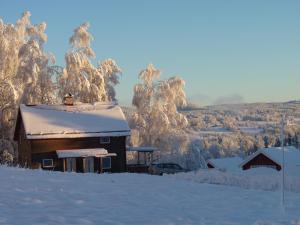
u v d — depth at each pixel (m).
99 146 49.44
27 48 58.22
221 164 72.62
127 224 12.12
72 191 17.02
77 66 61.25
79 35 62.38
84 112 52.50
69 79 60.59
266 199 17.86
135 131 65.50
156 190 19.19
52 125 48.97
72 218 12.40
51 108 52.47
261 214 14.56
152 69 68.75
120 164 50.03
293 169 50.22
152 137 66.38
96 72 63.03
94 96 60.91
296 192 21.69
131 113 68.62
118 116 52.28
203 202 16.73
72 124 49.69
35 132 47.56
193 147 71.94
